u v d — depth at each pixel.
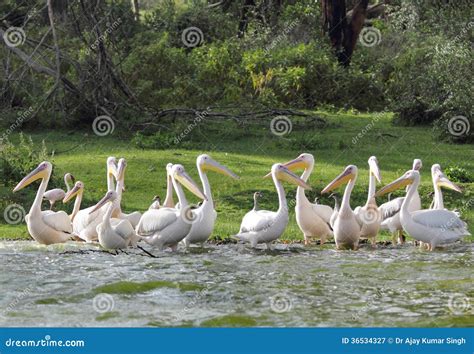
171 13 34.91
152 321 10.22
